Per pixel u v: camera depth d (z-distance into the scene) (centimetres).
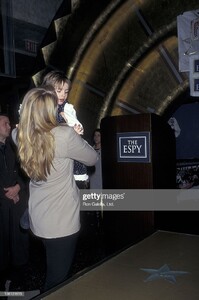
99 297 175
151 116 304
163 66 507
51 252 190
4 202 342
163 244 259
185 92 498
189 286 185
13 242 353
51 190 187
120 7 516
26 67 626
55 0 652
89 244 421
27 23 612
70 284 191
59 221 186
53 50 575
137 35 516
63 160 189
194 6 461
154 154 310
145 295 175
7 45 601
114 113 556
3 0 589
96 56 554
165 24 490
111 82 550
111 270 210
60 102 214
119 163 327
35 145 180
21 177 349
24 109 184
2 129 338
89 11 540
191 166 532
